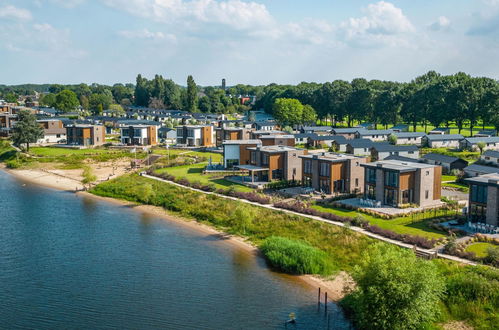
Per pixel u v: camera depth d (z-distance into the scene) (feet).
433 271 132.98
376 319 128.06
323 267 181.16
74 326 138.00
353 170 285.64
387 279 129.39
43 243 214.28
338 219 225.76
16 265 185.88
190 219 259.39
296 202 263.90
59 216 264.11
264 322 141.69
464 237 197.06
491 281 148.87
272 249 195.00
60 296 158.10
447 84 598.34
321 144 504.02
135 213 273.33
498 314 136.56
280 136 437.99
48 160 443.32
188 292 162.09
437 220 221.25
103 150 491.31
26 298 156.35
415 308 126.72
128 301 154.71
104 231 234.79
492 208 203.31
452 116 572.51
